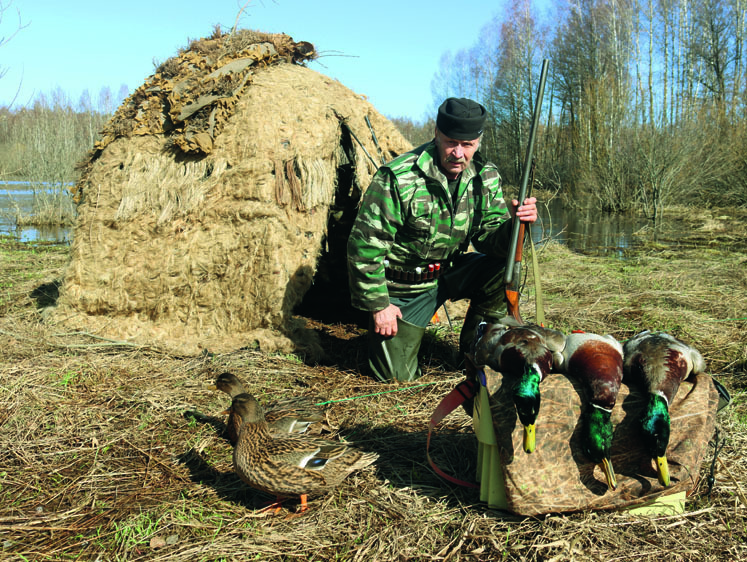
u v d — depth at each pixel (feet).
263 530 10.00
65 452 12.64
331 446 10.53
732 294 26.94
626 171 76.84
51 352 17.94
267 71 21.30
